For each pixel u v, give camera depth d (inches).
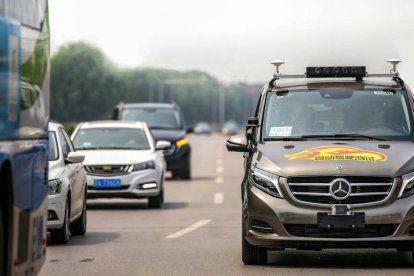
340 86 982.4
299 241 868.6
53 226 1087.0
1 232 575.8
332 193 868.6
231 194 2030.0
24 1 630.5
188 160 2518.5
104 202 1845.5
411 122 954.7
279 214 871.1
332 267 889.5
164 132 2518.5
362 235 869.8
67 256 987.9
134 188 1649.9
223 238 1170.0
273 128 954.1
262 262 910.4
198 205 1753.2
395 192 872.3
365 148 910.4
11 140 585.0
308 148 912.3
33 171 649.6
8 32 579.2
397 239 868.0
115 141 1743.4
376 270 865.5
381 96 971.3
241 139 960.3
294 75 1003.3
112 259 960.9
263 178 885.2
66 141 1229.7
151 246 1081.4
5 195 583.8
